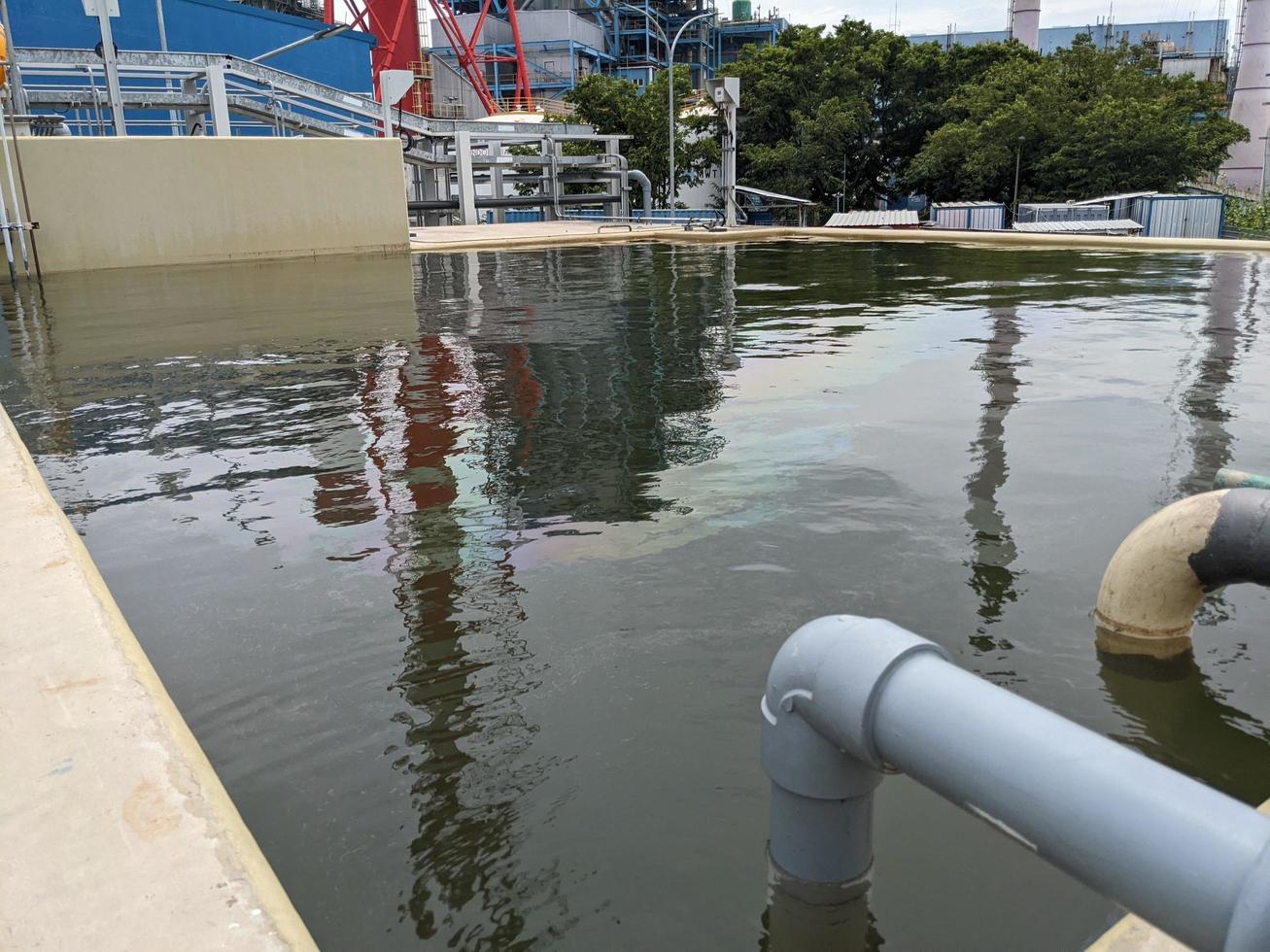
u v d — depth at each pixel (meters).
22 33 31.86
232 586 2.65
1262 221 32.03
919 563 2.71
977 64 42.59
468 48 66.00
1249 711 1.95
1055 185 35.53
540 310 8.49
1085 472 3.57
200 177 13.80
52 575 2.01
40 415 4.72
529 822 1.62
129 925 1.00
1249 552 2.05
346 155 15.09
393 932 1.39
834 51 42.84
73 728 1.40
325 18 54.25
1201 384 5.13
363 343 6.76
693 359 5.99
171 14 34.84
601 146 39.81
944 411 4.58
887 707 1.11
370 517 3.21
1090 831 0.88
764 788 1.70
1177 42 80.81
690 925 1.38
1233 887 0.77
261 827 1.64
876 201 45.75
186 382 5.48
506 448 4.01
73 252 12.95
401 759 1.82
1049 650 2.20
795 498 3.30
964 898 1.43
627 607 2.46
